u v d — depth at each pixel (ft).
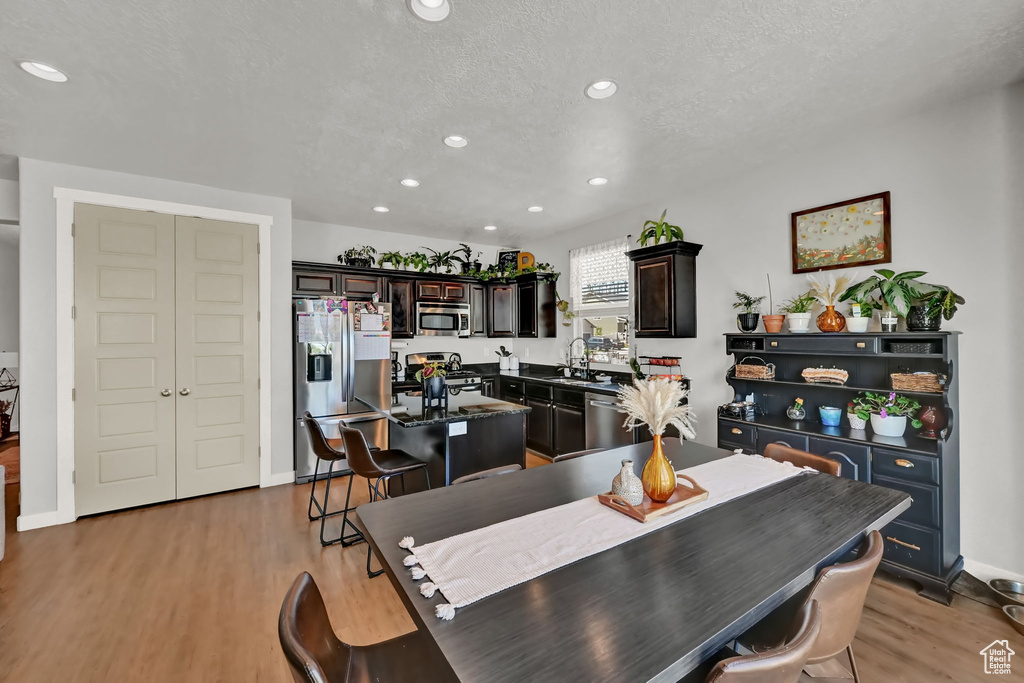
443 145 9.64
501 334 19.43
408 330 17.57
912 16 5.79
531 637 2.97
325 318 13.88
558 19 5.79
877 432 8.49
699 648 2.89
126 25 5.84
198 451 12.19
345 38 6.15
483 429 10.09
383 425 14.67
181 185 11.92
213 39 6.14
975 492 7.88
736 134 9.22
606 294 15.96
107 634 6.66
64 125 8.63
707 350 12.34
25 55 6.45
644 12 5.68
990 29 6.03
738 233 11.55
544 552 4.13
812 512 5.07
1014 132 7.45
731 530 4.61
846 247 9.49
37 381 10.34
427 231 17.90
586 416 14.51
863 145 9.20
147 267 11.50
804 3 5.53
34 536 9.85
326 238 16.74
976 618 6.91
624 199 13.53
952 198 8.08
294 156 10.18
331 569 8.50
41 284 10.36
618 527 4.66
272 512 11.15
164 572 8.37
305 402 13.61
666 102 7.91
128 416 11.32
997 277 7.63
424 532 4.57
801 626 3.27
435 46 6.33
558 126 8.79
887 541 7.82
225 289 12.52
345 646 4.13
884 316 8.38
